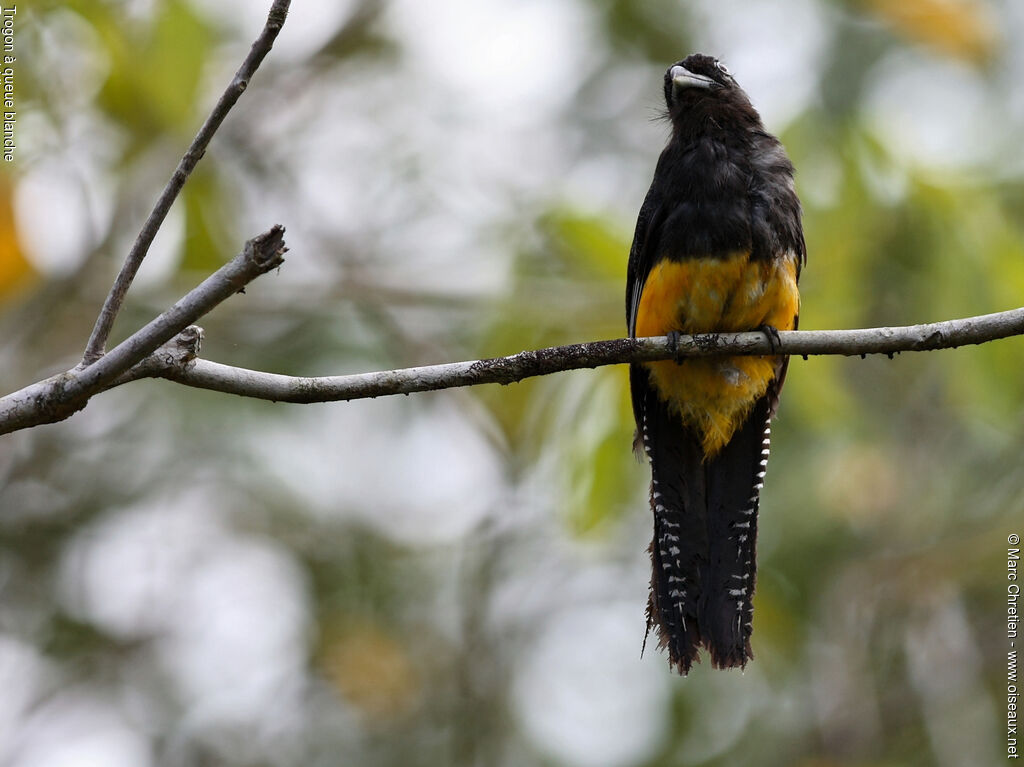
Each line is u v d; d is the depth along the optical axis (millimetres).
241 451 13461
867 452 12734
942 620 12531
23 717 12969
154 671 13414
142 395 13523
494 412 11047
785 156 9117
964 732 11898
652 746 12938
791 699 12945
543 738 12969
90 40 10891
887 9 11758
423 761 12875
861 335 7648
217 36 11969
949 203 10055
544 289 10711
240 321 13414
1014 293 9828
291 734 13266
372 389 6723
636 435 9250
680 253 8570
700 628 8422
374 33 14609
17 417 6031
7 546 13375
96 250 12648
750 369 8539
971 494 13203
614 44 15281
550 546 13656
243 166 13891
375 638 13008
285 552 13656
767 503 13156
